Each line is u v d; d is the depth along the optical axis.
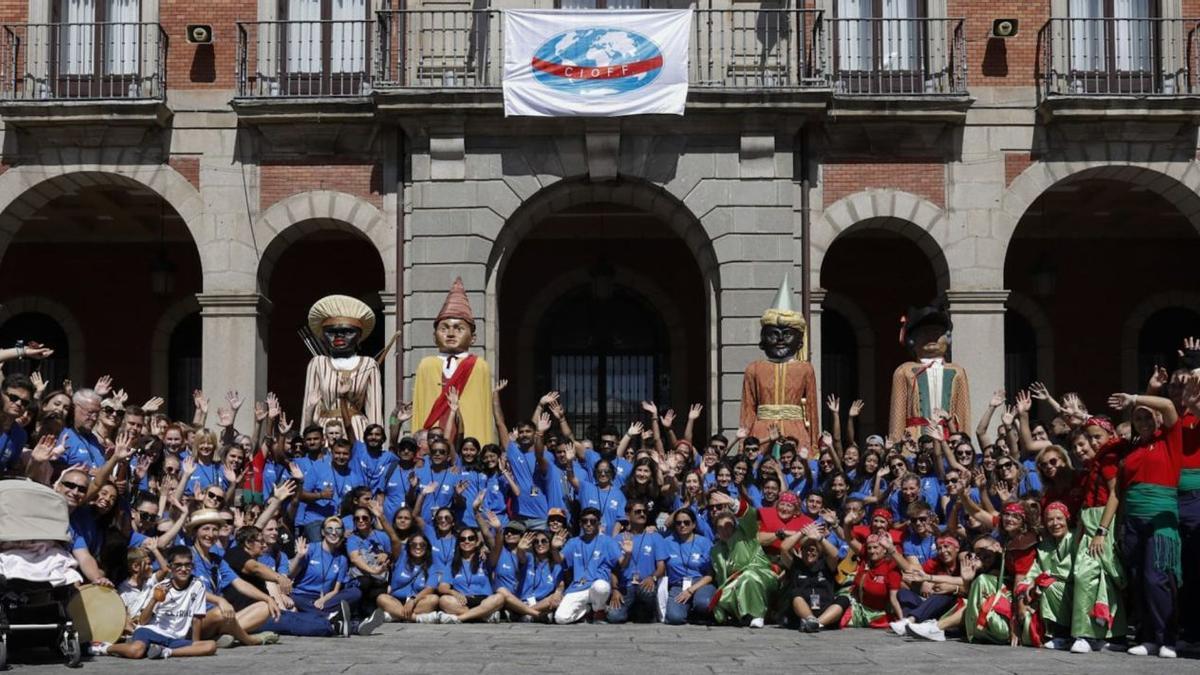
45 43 18.97
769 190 18.28
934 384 16.06
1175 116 18.39
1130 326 23.17
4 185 18.69
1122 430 11.82
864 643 10.42
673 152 18.30
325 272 23.00
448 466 13.52
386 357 18.42
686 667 8.61
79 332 23.11
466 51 18.75
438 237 18.23
